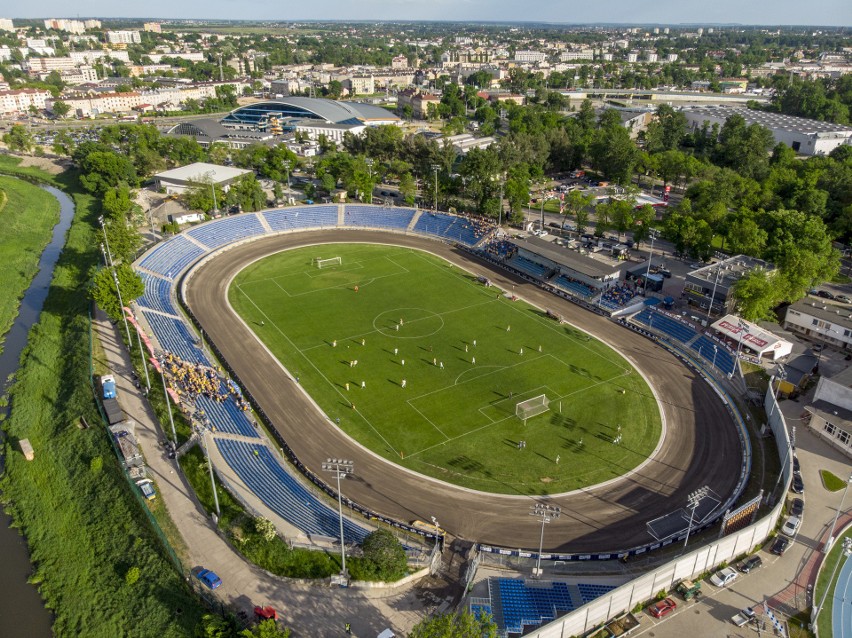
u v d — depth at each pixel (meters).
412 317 142.75
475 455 95.94
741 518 79.88
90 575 75.19
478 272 171.00
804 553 78.12
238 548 75.94
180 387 109.88
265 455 94.88
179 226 193.88
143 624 67.25
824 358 125.94
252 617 67.12
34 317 146.00
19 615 71.50
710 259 169.00
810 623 68.19
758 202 192.38
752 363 121.00
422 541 79.69
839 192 192.12
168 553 75.31
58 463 94.38
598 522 83.12
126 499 83.75
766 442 100.06
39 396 113.00
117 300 122.88
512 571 74.88
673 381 117.69
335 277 165.62
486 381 116.44
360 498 86.75
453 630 57.56
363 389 112.94
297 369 119.44
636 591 68.88
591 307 149.50
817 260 137.12
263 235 197.38
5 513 87.25
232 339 131.00
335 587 71.62
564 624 64.06
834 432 99.25
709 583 73.62
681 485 90.25
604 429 102.88
